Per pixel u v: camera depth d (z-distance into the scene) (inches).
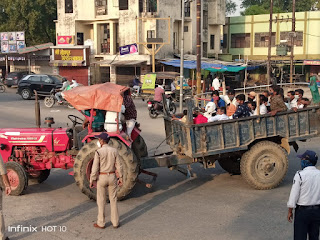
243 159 335.9
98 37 1520.7
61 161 345.1
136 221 272.4
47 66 1603.1
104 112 329.7
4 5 1827.0
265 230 253.3
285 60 1503.4
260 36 1737.2
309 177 200.4
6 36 1638.8
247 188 344.5
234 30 1803.6
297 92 489.1
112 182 259.3
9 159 353.1
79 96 312.3
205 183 363.3
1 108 907.4
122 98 308.2
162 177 385.1
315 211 199.5
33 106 952.9
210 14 1646.2
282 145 347.6
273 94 350.6
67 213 289.4
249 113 354.3
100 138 262.7
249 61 1551.4
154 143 537.0
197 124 316.5
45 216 283.3
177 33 1510.8
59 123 695.7
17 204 309.3
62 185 363.6
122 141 315.0
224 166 390.0
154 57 1296.8
